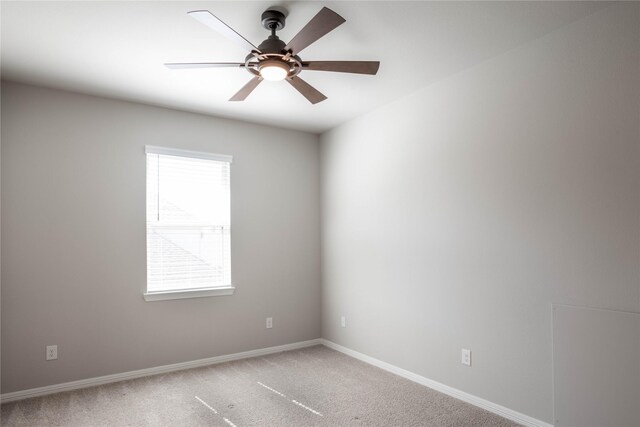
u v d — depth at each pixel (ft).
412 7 7.02
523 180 8.44
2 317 9.64
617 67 7.03
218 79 10.06
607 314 7.07
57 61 8.98
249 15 7.26
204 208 12.71
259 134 13.89
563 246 7.75
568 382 7.59
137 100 11.46
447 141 10.13
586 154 7.43
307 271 14.73
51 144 10.39
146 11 7.07
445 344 10.08
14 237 9.84
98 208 10.92
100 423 8.47
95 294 10.78
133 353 11.25
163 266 11.92
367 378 11.14
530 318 8.27
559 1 6.89
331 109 12.46
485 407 9.08
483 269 9.21
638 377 6.68
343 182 13.85
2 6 6.83
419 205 10.89
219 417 8.74
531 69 8.32
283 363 12.53
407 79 10.25
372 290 12.48
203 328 12.44
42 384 10.01
